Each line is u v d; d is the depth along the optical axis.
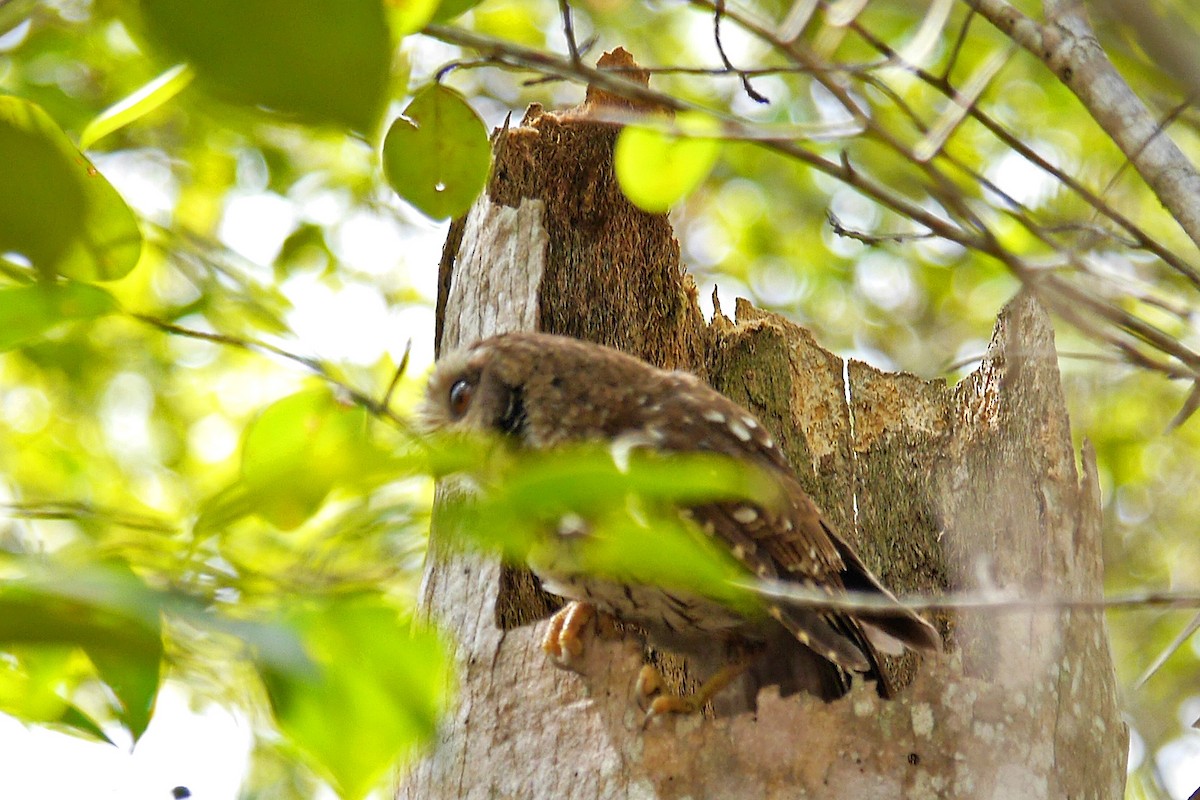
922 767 7.76
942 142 7.75
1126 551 16.84
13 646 3.55
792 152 7.66
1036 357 9.30
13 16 7.11
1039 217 11.47
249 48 3.78
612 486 3.94
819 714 7.89
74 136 7.84
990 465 9.32
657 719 7.94
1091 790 8.03
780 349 10.80
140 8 3.79
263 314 6.39
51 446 16.08
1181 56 7.19
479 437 8.53
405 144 7.35
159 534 6.47
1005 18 8.20
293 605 4.44
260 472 4.19
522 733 8.20
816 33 12.66
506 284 10.11
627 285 10.70
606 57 10.94
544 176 10.61
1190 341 9.93
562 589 8.12
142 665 4.14
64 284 4.84
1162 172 7.88
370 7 3.75
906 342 18.55
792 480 8.73
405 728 4.11
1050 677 8.12
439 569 9.05
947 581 9.33
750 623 8.40
